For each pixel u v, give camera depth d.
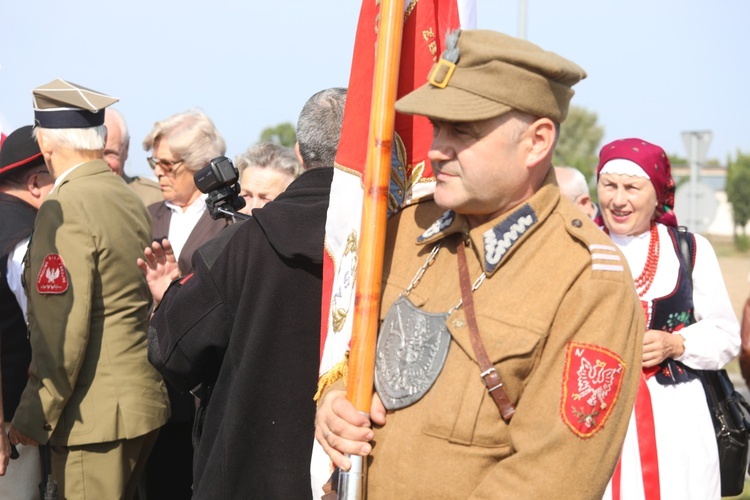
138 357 3.54
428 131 2.33
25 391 3.41
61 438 3.43
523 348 1.83
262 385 2.62
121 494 3.50
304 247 2.60
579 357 1.82
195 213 4.88
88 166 3.55
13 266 3.66
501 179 1.92
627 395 1.85
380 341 2.05
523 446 1.82
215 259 2.71
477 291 1.94
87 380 3.45
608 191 3.33
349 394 2.02
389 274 2.16
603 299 1.84
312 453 2.48
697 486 3.18
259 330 2.62
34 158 3.83
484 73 1.90
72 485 3.45
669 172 3.37
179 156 4.78
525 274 1.91
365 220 2.11
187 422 3.88
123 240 3.51
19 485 3.60
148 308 3.65
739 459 3.33
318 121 2.76
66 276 3.35
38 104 3.55
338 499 1.98
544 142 1.94
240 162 4.79
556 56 1.95
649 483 3.12
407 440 1.92
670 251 3.32
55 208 3.40
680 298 3.25
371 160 2.13
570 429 1.80
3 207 3.78
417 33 2.38
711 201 11.97
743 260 30.34
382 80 2.15
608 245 1.90
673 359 3.24
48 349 3.34
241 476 2.61
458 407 1.87
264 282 2.64
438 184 1.97
